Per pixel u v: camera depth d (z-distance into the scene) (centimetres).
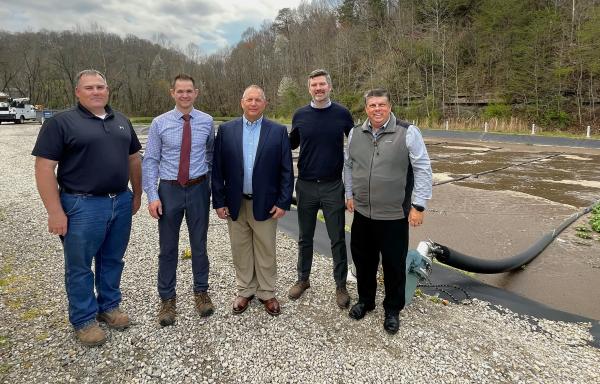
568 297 383
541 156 1457
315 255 466
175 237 306
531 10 2745
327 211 337
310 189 335
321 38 4341
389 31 3434
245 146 303
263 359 267
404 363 266
